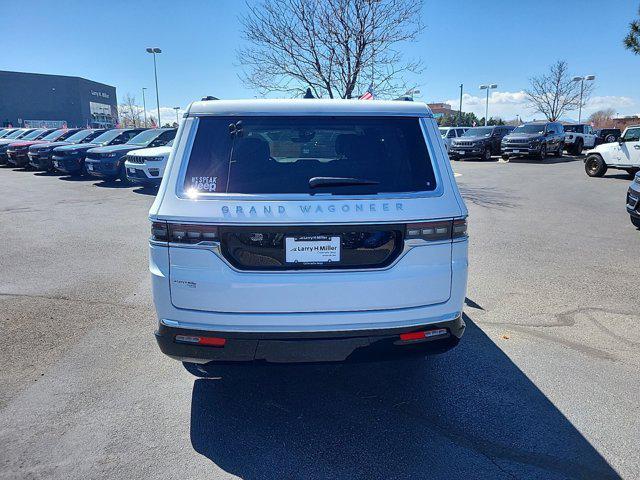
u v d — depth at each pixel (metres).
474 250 7.35
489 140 27.33
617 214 10.40
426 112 3.14
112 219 10.02
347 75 13.31
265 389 3.53
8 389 3.52
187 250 2.79
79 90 93.19
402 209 2.83
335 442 2.92
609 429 3.03
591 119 79.19
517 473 2.65
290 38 13.19
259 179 2.87
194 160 2.91
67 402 3.35
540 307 5.05
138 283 5.87
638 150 16.61
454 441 2.92
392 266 2.85
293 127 3.01
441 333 2.98
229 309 2.81
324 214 2.76
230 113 3.01
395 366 3.84
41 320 4.74
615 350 4.09
